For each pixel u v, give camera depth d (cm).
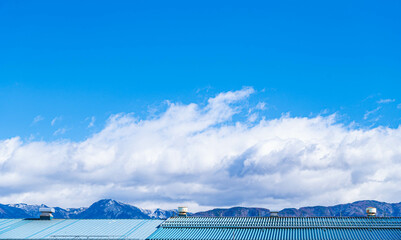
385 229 10688
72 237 11288
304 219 11669
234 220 11944
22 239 11212
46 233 11725
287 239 10531
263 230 11181
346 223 11162
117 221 12694
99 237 11225
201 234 11175
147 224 12256
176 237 11038
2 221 13062
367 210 12025
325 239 10375
